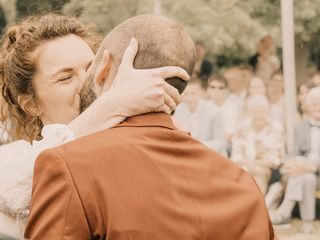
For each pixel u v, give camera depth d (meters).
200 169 1.86
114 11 11.19
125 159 1.78
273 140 8.30
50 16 2.45
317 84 8.85
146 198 1.75
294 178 8.17
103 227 1.73
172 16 11.31
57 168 1.74
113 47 1.94
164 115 1.92
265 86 9.10
